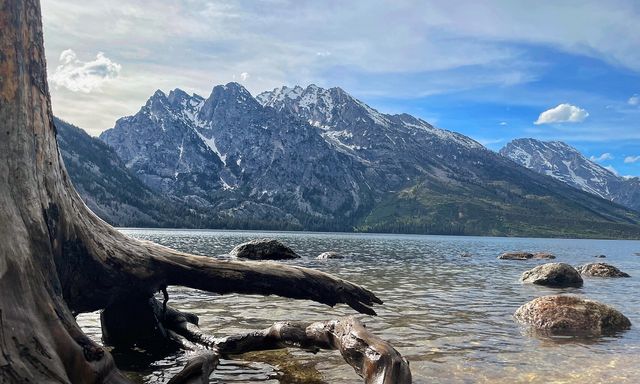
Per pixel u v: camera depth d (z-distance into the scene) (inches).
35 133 298.8
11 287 241.1
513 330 550.6
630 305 794.8
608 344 488.4
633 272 1619.1
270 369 382.3
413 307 704.4
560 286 1061.8
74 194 357.4
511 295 874.8
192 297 748.6
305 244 3393.2
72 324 268.1
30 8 304.5
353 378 359.3
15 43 287.3
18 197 273.9
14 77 284.7
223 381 350.3
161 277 416.8
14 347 223.1
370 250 2603.3
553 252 3459.6
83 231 354.0
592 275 1386.6
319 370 379.6
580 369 394.3
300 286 454.9
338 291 468.1
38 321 245.6
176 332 464.8
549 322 566.9
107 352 275.0
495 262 1929.1
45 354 233.9
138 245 409.4
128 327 438.6
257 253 1635.1
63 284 335.3
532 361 415.5
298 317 596.4
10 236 254.2
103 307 393.4
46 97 319.0
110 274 375.2
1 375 209.6
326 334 339.3
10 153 275.6
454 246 3937.0
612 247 5620.1
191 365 313.7
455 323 585.9
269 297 758.5
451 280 1130.0
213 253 1904.5
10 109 279.7
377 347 282.5
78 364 251.6
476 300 796.6
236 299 735.7
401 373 266.2
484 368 391.9
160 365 389.1
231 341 409.7
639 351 459.8
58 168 329.7
